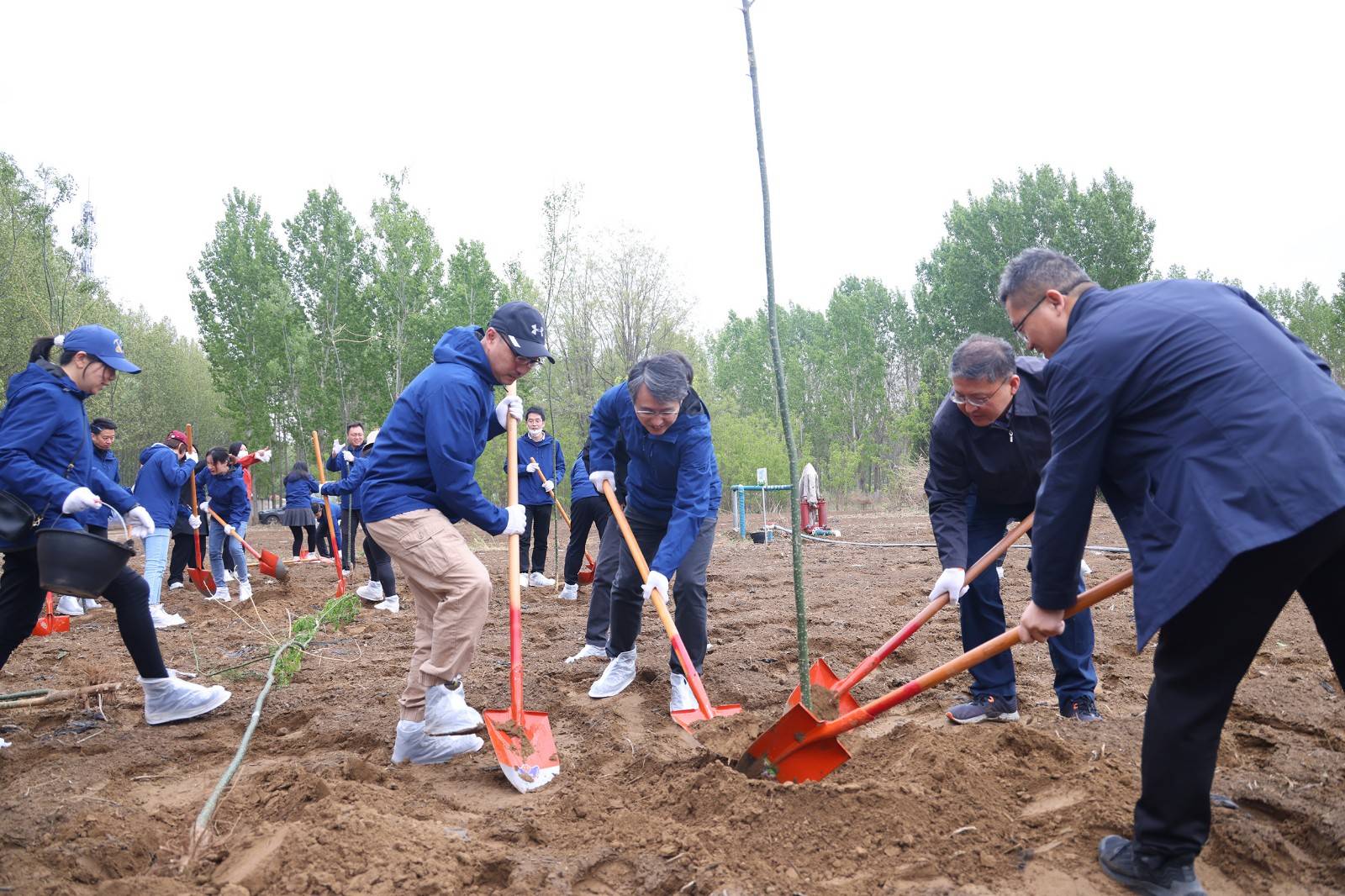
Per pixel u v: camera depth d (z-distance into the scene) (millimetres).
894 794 3014
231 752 4160
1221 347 2381
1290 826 2902
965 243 34219
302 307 28750
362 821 2865
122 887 2559
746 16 3420
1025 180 33094
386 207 23859
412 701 3879
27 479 4094
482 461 24031
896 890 2539
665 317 26500
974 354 3826
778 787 3105
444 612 3770
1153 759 2418
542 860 2723
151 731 4422
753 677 5293
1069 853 2697
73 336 4422
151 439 38844
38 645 6953
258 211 29219
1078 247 32156
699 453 4703
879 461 34562
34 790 3520
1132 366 2441
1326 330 35125
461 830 3010
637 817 3068
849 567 11016
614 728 4309
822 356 38656
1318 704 4230
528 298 20844
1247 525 2191
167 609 9203
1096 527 15656
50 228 19875
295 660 5152
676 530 4539
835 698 4137
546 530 10016
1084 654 4195
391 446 3920
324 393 27984
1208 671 2361
